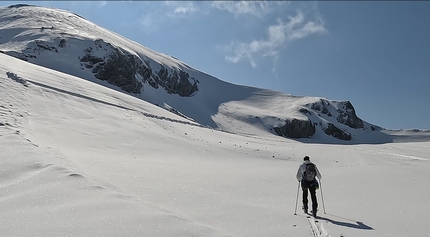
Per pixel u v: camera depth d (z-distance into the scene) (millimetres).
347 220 6980
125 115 26875
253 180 11508
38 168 7082
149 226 4828
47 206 5266
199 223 5438
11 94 21172
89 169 9586
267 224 6285
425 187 10812
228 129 99562
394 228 6387
